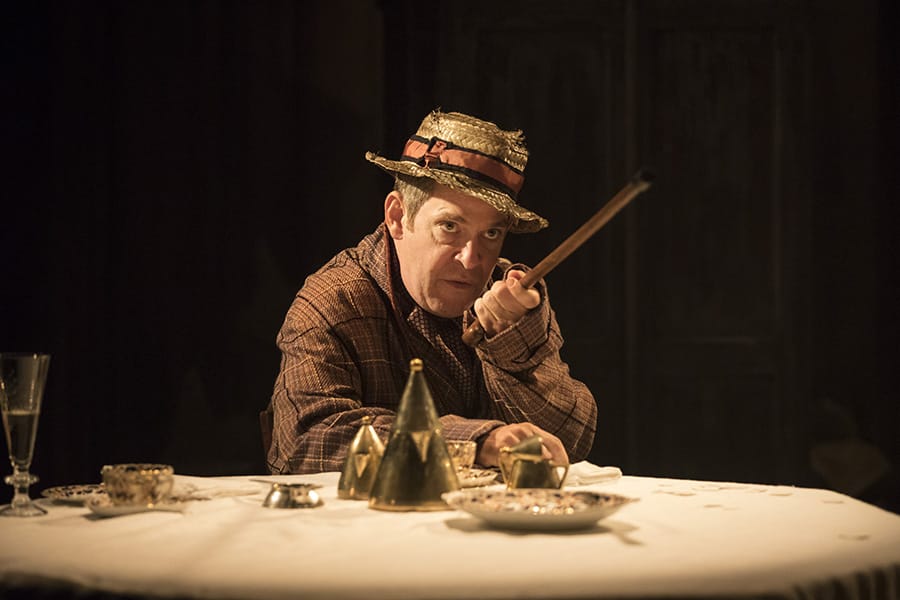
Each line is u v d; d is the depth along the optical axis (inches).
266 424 130.8
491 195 116.9
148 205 282.8
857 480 294.4
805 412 297.1
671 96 296.7
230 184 291.6
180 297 285.7
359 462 93.1
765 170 296.7
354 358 124.6
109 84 278.1
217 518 83.6
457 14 299.7
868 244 296.5
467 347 127.3
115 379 281.4
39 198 268.4
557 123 298.2
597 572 64.9
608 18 297.0
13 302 267.3
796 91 295.7
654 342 297.7
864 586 69.8
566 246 105.7
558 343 122.9
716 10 295.3
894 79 296.7
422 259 121.6
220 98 291.0
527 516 76.4
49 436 269.4
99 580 65.6
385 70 299.7
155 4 281.9
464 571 65.1
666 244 297.4
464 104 298.8
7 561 70.1
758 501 94.0
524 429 104.2
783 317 296.5
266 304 291.9
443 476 86.4
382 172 299.9
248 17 291.9
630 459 296.7
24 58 266.8
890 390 298.8
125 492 85.3
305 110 296.4
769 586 64.2
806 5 295.3
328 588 62.2
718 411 297.7
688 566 66.7
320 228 295.9
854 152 296.5
